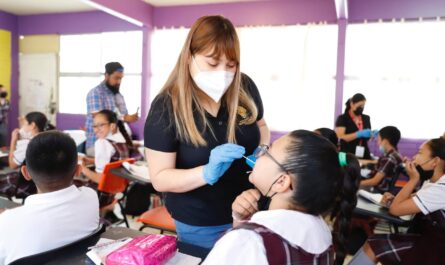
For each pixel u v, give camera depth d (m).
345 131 3.75
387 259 1.86
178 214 1.22
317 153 0.80
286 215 0.79
